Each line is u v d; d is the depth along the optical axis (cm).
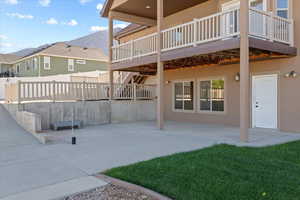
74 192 354
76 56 2873
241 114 708
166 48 975
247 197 322
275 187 354
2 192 355
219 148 606
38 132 782
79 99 1145
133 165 466
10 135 802
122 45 1213
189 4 1188
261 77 965
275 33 811
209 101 1177
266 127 950
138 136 822
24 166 480
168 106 1410
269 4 909
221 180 381
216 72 1138
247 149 594
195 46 853
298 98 855
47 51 2681
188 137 793
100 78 1766
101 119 1209
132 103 1339
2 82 2162
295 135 812
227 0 1048
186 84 1295
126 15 1302
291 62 873
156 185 365
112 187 373
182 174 409
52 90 1066
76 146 661
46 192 355
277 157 519
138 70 1368
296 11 863
